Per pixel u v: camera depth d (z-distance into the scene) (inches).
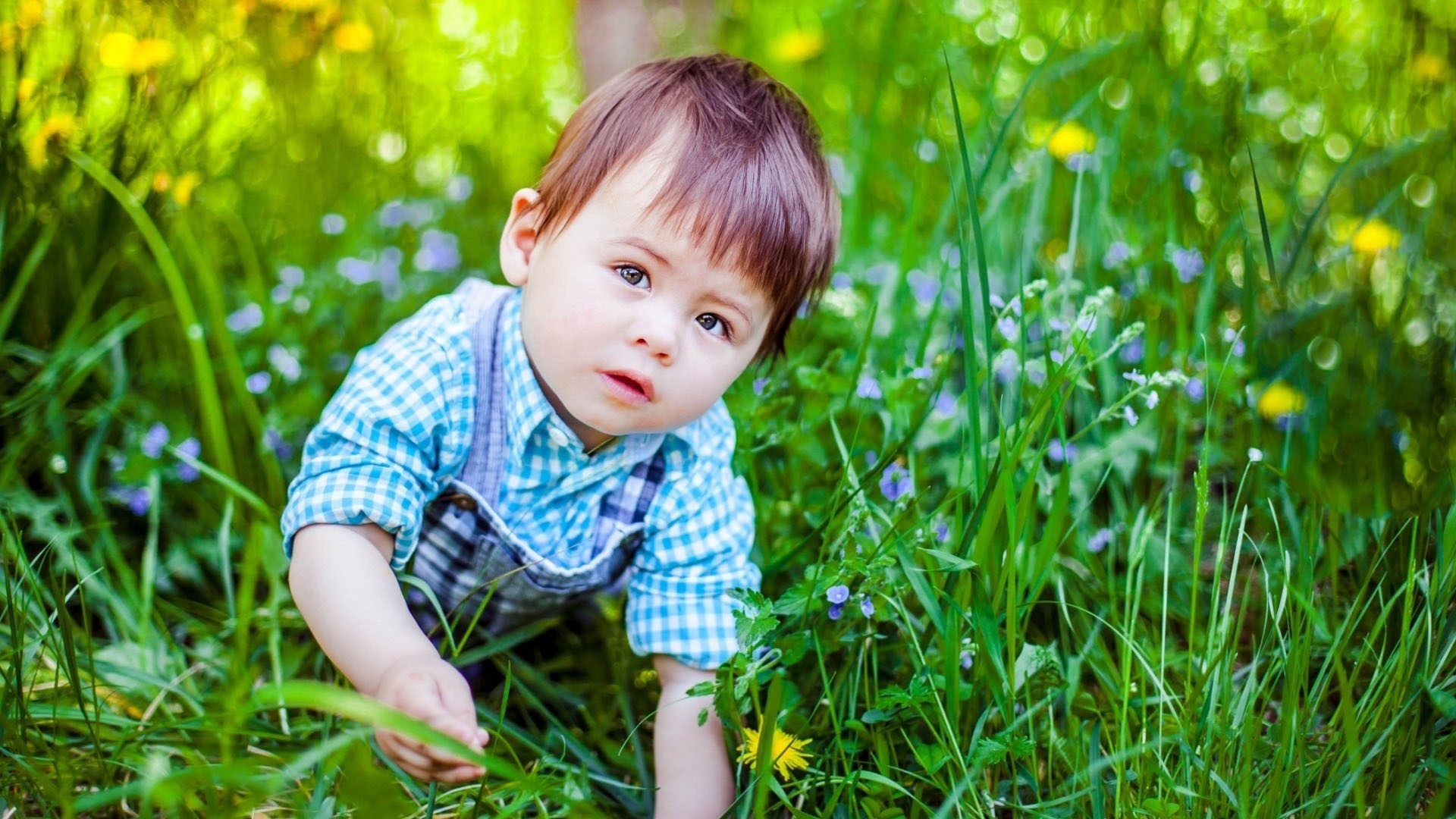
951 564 59.6
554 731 63.4
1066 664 67.3
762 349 64.4
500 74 123.9
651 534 64.9
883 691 56.2
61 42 81.4
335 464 58.6
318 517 57.3
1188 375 80.0
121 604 67.9
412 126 117.2
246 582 58.8
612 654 67.3
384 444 59.2
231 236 95.8
